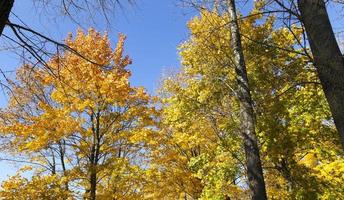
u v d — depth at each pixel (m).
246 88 8.23
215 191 10.73
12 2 2.43
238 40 8.57
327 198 9.30
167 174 12.91
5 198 10.02
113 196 10.85
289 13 4.26
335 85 3.54
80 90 11.01
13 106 11.36
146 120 11.58
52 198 10.30
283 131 9.46
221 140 10.38
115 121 11.38
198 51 9.74
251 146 7.70
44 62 3.04
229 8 8.61
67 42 11.09
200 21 9.47
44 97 11.29
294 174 9.88
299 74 7.38
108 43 11.45
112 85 10.81
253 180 7.42
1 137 11.64
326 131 9.71
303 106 9.52
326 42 3.68
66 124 10.76
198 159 10.99
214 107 10.45
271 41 9.12
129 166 11.10
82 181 11.23
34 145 10.73
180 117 11.08
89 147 11.16
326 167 9.07
